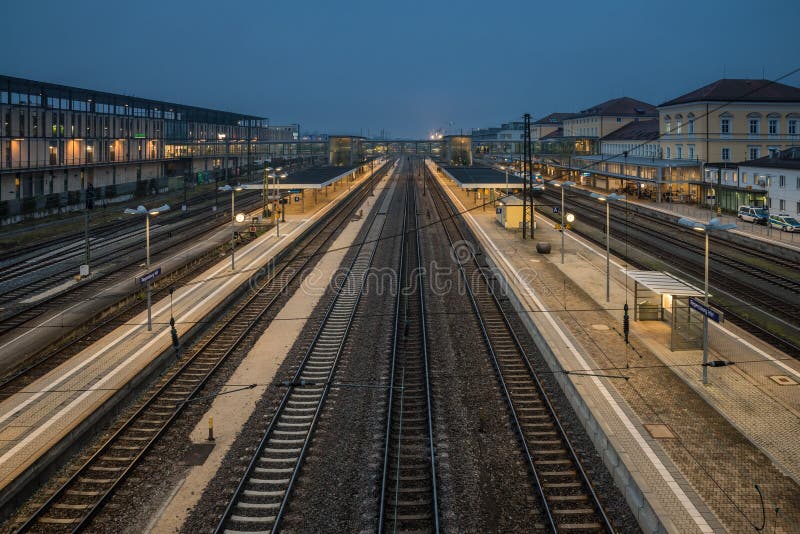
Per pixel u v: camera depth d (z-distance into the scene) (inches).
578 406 767.7
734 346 964.0
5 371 890.7
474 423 741.9
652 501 543.5
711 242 1932.8
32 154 2640.3
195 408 789.2
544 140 4995.1
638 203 2802.7
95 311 1212.5
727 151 2797.7
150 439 709.3
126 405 812.0
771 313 1165.1
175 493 597.9
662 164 2716.5
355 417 761.0
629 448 634.8
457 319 1177.4
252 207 3088.1
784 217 1968.5
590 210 2827.3
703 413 721.0
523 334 1088.8
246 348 1019.9
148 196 3533.5
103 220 2583.7
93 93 3102.9
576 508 569.3
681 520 518.6
